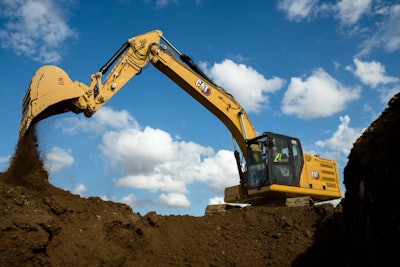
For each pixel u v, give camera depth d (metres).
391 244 5.62
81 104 12.58
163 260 10.80
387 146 6.45
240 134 16.22
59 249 8.83
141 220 11.66
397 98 7.61
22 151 10.54
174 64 15.52
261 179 14.53
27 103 11.34
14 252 7.90
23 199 9.02
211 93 15.95
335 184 16.31
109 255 9.53
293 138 15.32
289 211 12.95
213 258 11.22
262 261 11.02
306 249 10.98
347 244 8.66
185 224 12.62
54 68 11.80
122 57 14.55
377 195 6.20
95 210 10.52
